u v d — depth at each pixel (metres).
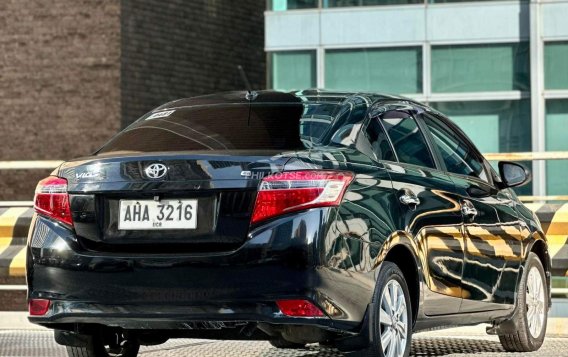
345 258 8.13
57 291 8.48
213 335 8.45
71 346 9.33
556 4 30.03
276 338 8.34
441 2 30.78
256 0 39.66
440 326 9.71
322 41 31.45
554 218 13.66
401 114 9.65
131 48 35.09
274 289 7.97
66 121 35.06
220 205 8.12
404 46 31.00
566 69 30.02
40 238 8.59
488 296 10.30
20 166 14.68
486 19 30.56
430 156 9.79
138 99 35.28
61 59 35.12
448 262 9.52
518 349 11.28
